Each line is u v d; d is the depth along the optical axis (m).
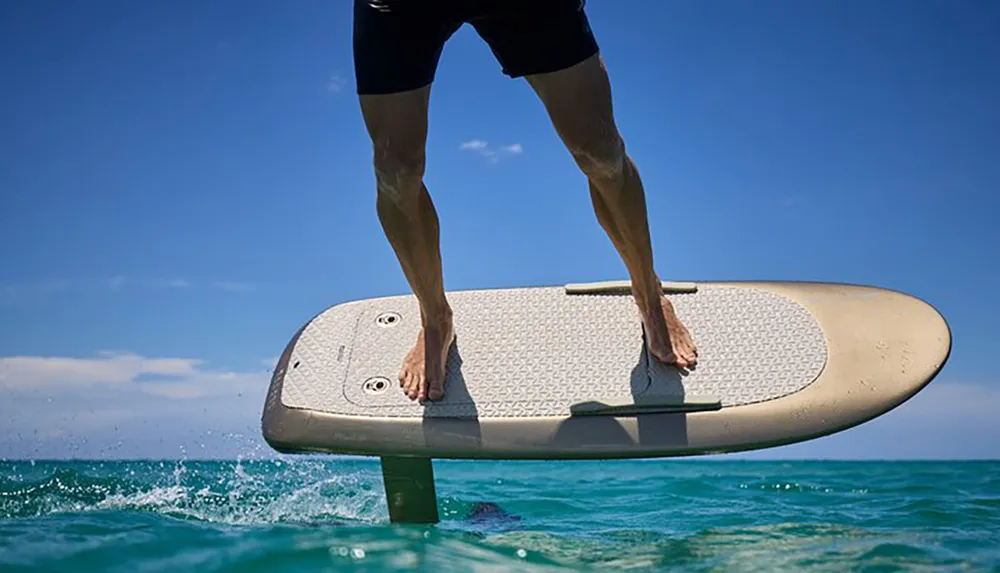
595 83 1.74
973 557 1.67
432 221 1.98
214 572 1.39
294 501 2.73
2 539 1.55
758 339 2.21
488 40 1.76
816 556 1.70
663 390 2.10
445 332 2.19
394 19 1.68
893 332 2.17
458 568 1.47
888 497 3.34
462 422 2.10
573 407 2.08
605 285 2.42
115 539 1.60
